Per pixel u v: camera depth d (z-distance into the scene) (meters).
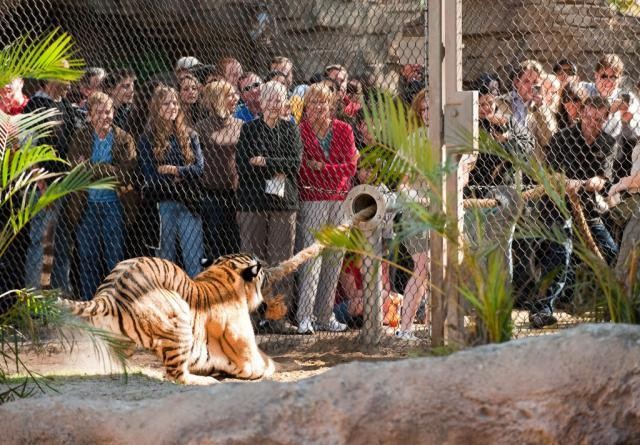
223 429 5.88
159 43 15.13
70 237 12.30
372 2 13.38
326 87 11.46
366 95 12.27
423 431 5.66
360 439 5.71
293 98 12.20
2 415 6.63
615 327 5.69
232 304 9.81
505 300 7.04
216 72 12.52
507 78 12.35
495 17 15.02
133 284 9.26
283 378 9.96
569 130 10.83
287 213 11.56
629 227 9.52
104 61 14.70
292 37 14.48
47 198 8.32
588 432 5.42
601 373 5.45
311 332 11.58
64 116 11.93
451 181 9.47
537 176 8.02
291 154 11.47
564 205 7.87
